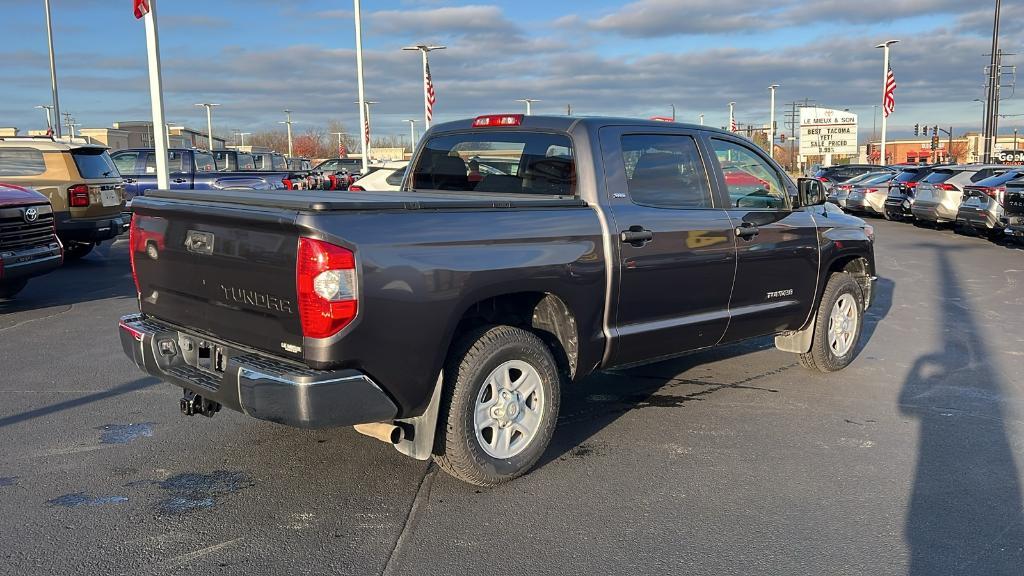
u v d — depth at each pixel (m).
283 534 3.75
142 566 3.44
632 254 4.75
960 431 5.27
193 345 4.30
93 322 8.54
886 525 3.89
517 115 5.16
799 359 6.79
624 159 4.89
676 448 4.93
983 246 17.12
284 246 3.60
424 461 4.67
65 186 12.57
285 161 36.25
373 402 3.74
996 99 35.00
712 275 5.30
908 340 8.01
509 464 4.30
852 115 67.62
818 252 6.18
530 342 4.32
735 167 5.64
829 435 5.18
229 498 4.14
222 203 4.00
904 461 4.73
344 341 3.59
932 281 12.03
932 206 20.42
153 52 14.96
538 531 3.81
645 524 3.89
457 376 4.08
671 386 6.29
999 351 7.55
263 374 3.62
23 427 5.17
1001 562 3.53
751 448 4.93
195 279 4.13
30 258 8.81
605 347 4.75
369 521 3.90
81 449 4.79
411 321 3.77
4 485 4.26
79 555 3.52
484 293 4.05
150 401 5.73
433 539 3.72
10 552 3.54
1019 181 15.98
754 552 3.62
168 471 4.48
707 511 4.04
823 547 3.66
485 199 4.20
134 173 19.64
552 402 4.46
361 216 3.65
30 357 6.98
